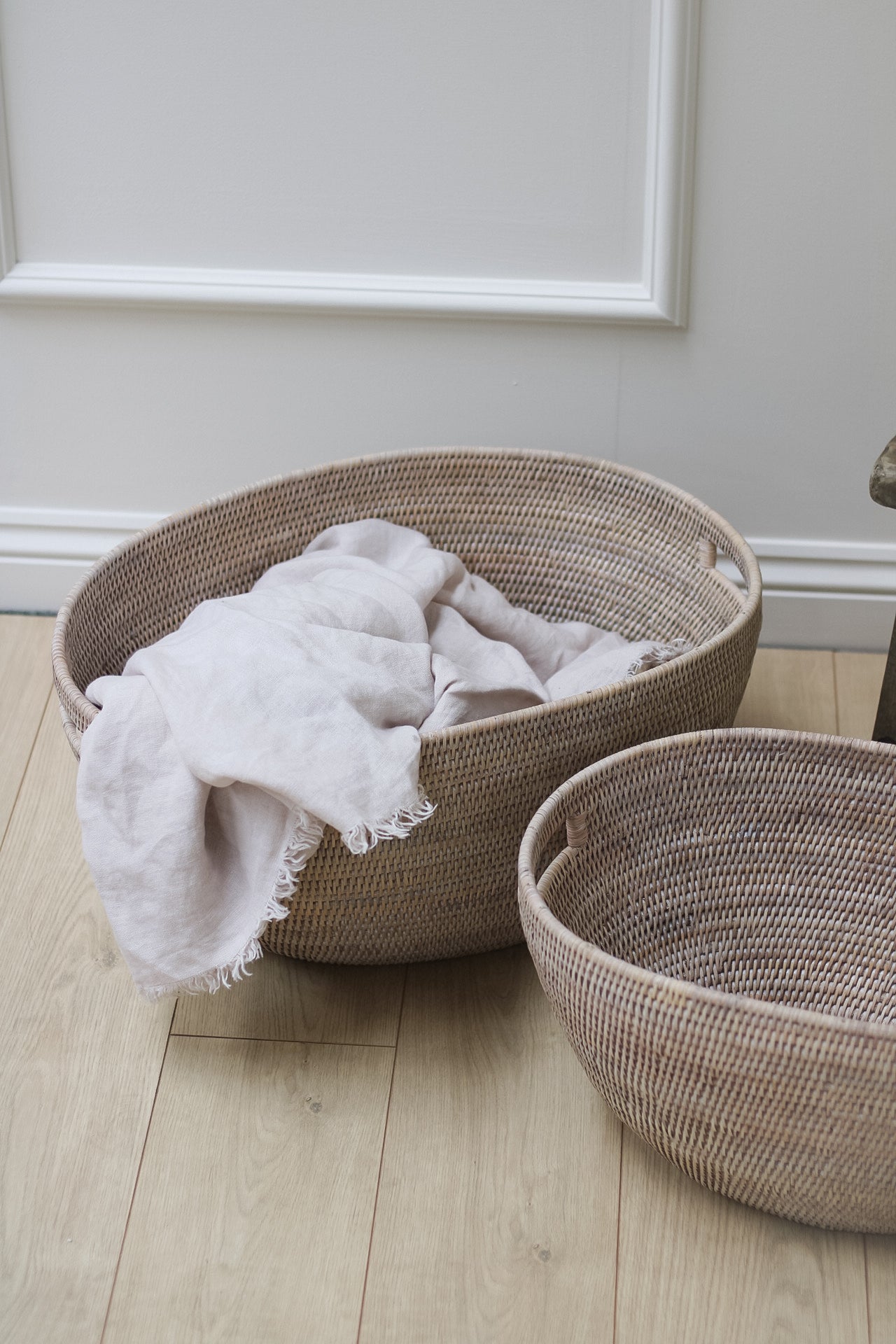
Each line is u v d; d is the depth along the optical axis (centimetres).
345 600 137
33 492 176
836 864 127
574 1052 108
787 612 175
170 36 146
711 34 142
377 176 153
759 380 161
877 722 147
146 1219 110
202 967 115
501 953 135
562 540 162
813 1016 90
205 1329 102
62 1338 101
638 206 152
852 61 142
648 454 167
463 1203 111
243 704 114
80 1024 127
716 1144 100
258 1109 119
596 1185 112
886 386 160
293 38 145
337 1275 106
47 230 158
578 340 160
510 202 153
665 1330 102
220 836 120
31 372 167
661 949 125
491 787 117
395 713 123
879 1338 101
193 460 172
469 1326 102
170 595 149
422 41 145
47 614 184
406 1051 124
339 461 156
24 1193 112
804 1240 108
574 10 142
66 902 140
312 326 162
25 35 147
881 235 151
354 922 122
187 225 157
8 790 154
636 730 124
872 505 168
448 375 164
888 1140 92
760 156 148
